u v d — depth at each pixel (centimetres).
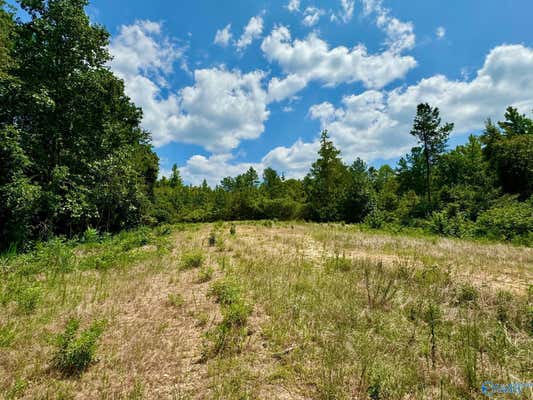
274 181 3966
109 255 767
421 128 2859
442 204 2267
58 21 1267
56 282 556
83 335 291
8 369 271
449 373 262
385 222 1995
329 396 229
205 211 3906
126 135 1836
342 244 1023
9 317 389
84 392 243
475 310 406
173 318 395
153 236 1240
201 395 237
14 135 1010
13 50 1159
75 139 1349
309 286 502
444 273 548
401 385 241
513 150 2364
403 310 402
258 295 462
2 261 716
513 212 1388
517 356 287
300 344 316
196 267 679
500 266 674
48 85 1228
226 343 314
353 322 364
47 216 1164
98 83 1366
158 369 276
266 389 244
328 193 3009
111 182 1445
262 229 1666
